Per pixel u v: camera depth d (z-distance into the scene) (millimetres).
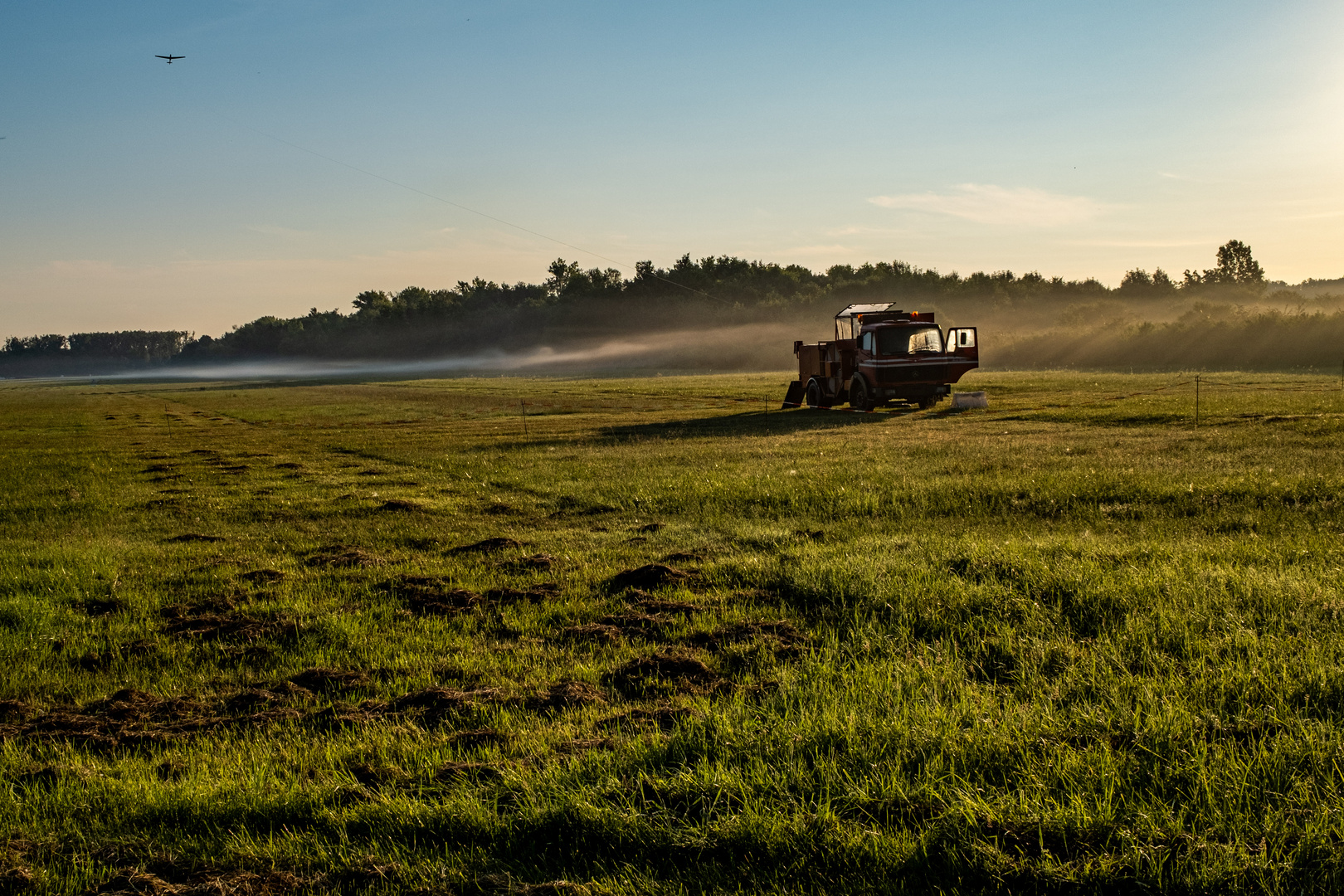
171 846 3980
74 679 6535
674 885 3465
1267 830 3459
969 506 12094
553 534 11641
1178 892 3229
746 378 79562
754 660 6137
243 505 15867
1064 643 5922
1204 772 3875
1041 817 3605
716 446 22641
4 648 7238
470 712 5430
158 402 76562
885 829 3695
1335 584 6828
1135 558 8172
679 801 4035
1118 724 4500
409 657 6641
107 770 4805
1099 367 78438
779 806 3871
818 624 6910
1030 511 11727
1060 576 7324
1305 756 3975
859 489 13484
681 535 11117
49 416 57094
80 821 4250
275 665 6734
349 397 71312
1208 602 6457
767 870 3521
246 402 70125
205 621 7902
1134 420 24938
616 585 8484
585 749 4645
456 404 54656
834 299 157125
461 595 8297
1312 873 3232
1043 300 174000
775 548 9977
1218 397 31719
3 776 4789
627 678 5879
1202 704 4703
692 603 7668
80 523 14586
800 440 23062
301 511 14844
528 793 4086
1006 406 33375
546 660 6441
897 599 7102
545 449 24266
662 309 169500
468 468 20500
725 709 5031
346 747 4980
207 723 5535
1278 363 67250
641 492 14594
